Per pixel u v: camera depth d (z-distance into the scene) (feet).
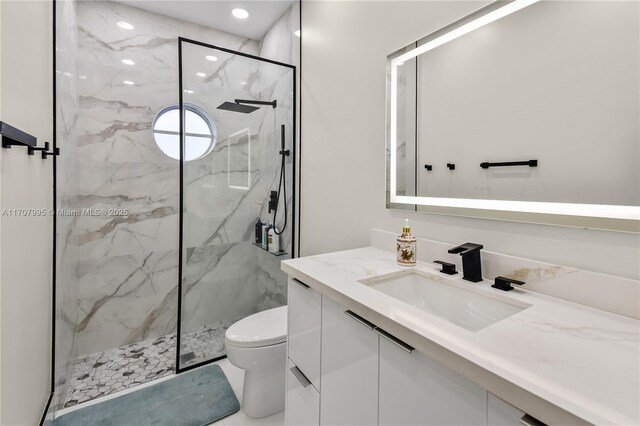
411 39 4.70
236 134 8.38
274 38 8.83
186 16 8.54
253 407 5.72
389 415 2.69
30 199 4.18
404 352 2.53
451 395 2.19
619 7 2.77
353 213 5.93
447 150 4.25
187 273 7.77
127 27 8.05
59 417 5.67
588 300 2.93
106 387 6.61
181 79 7.26
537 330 2.43
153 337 8.73
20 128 3.84
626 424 1.46
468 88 3.99
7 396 3.42
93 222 7.88
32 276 4.29
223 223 8.36
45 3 4.87
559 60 3.16
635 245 2.74
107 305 8.13
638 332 2.42
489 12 3.70
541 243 3.36
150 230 8.57
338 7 6.17
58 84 5.51
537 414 1.67
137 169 8.32
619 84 2.78
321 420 3.66
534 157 3.37
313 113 7.00
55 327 5.40
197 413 5.80
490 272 3.72
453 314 3.64
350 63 5.89
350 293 3.17
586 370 1.89
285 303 8.04
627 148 2.74
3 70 3.32
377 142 5.34
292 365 4.32
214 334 8.20
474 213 3.92
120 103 8.03
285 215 8.05
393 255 4.86
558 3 3.16
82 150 7.66
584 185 3.00
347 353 3.20
